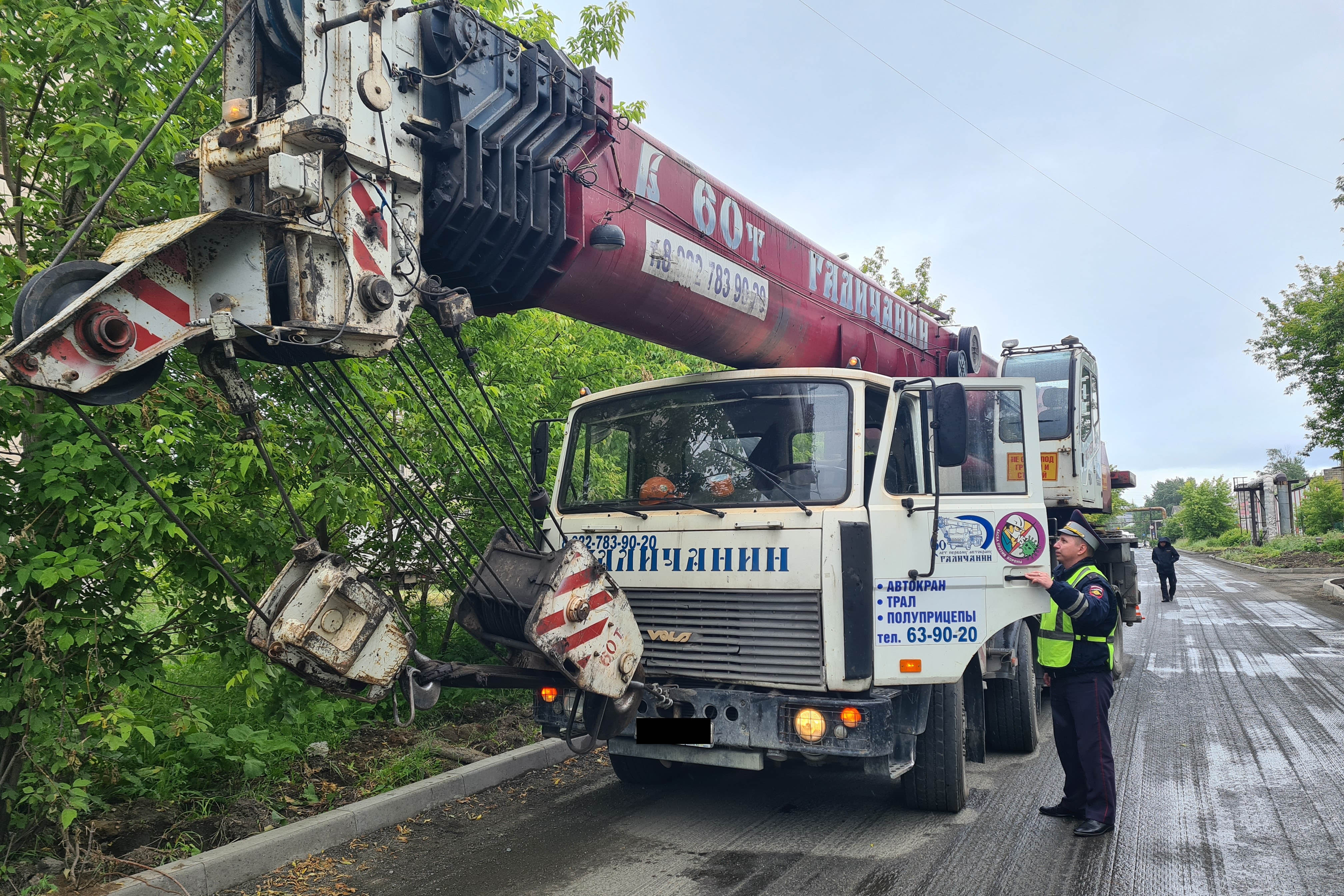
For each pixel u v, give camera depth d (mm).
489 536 8164
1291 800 5738
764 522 4996
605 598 4438
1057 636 5367
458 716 7527
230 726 6223
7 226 4801
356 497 5594
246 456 4738
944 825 5301
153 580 4887
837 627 4703
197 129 5277
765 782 6297
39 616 4102
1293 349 23000
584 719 4895
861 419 5117
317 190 3207
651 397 5855
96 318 2838
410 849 4941
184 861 4336
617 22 10078
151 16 4559
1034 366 11203
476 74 4023
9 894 4016
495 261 4125
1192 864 4645
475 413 7773
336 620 3568
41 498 4137
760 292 5867
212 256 3129
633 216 4762
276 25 3453
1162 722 8227
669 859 4770
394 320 3564
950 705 5473
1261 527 66500
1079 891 4309
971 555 5367
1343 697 9242
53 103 4879
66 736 4305
